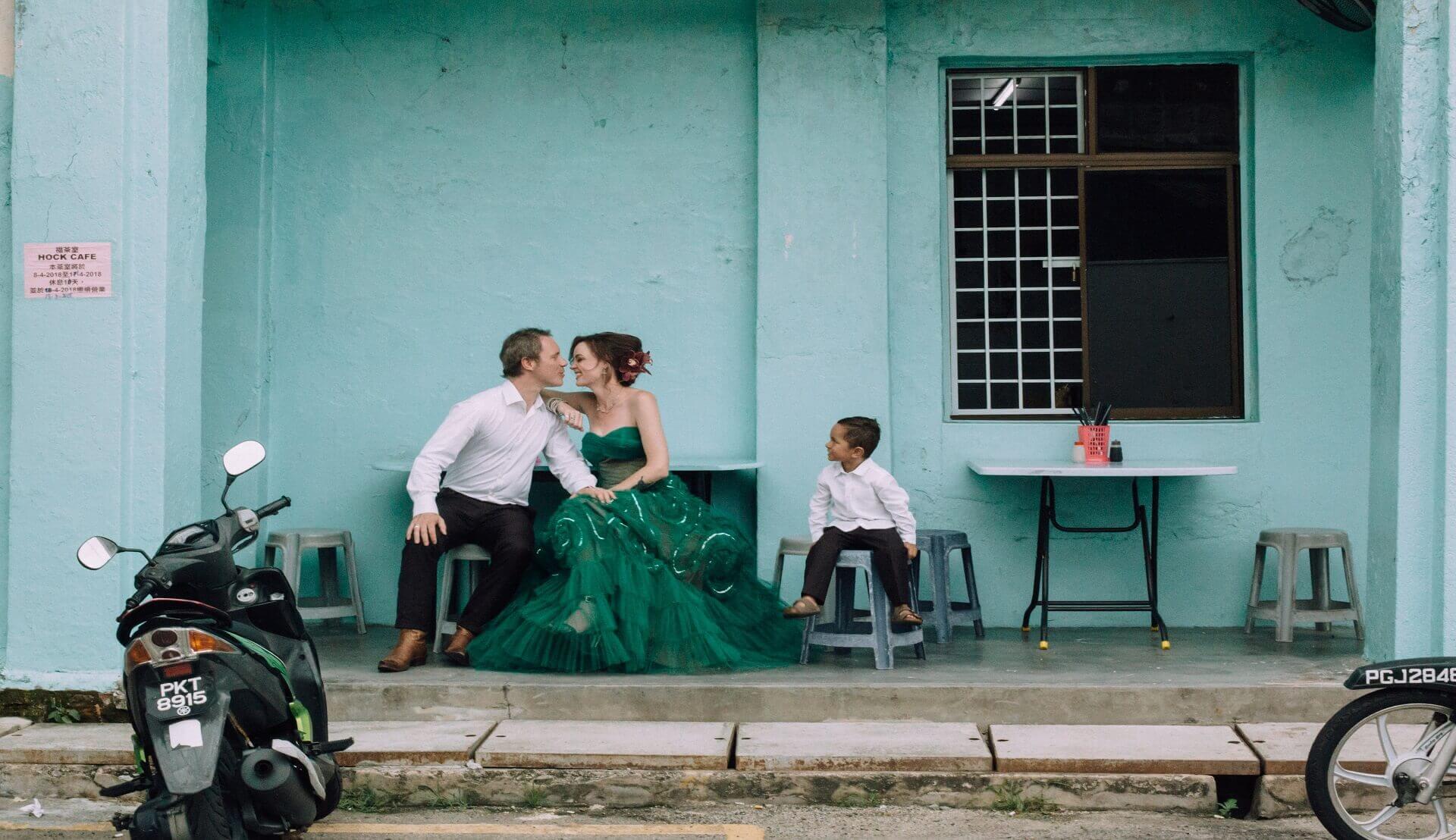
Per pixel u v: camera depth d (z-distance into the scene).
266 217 6.60
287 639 3.98
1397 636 4.97
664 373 6.56
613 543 5.42
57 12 4.96
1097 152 6.64
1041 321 6.66
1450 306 4.86
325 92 6.66
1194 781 4.30
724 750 4.46
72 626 4.95
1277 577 6.46
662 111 6.58
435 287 6.62
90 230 4.95
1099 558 6.49
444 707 4.98
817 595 5.35
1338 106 6.45
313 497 6.62
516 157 6.62
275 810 3.56
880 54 6.41
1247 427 6.46
